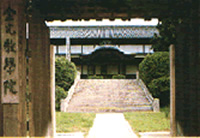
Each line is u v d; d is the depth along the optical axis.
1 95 4.57
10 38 4.48
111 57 30.78
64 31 30.72
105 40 30.23
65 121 10.79
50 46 6.99
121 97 16.83
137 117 11.93
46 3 5.42
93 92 17.89
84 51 30.98
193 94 5.68
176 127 6.74
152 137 7.97
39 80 5.84
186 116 6.05
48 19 6.16
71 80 17.78
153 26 32.53
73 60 31.27
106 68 31.75
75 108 14.86
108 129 9.41
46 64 6.38
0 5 4.50
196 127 5.56
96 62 31.31
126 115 12.60
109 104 15.66
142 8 5.50
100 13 5.70
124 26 32.56
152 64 16.38
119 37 29.89
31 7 5.30
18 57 4.51
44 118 6.21
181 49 6.38
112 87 19.00
